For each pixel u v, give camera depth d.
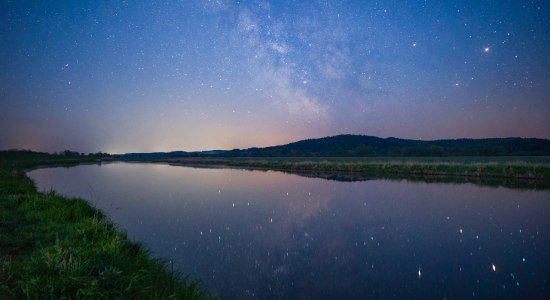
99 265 5.43
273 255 8.09
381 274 6.89
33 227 8.23
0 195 13.24
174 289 5.20
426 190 20.25
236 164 61.88
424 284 6.37
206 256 7.95
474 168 30.00
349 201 16.22
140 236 9.63
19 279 4.75
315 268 7.24
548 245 8.67
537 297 5.74
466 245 8.83
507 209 13.68
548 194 17.91
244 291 6.03
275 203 15.62
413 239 9.46
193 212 13.30
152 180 28.14
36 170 40.62
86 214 10.36
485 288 6.15
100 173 36.88
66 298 4.24
